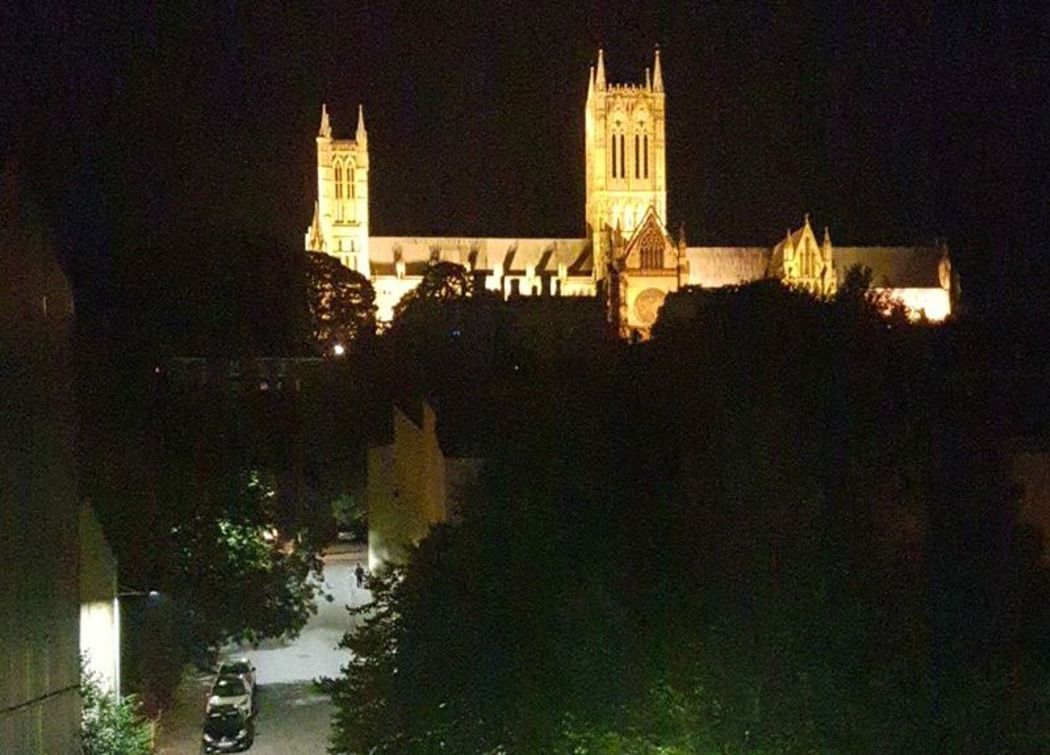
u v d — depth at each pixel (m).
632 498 26.88
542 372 42.66
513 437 29.61
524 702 25.36
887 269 181.88
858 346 34.22
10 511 17.45
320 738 45.25
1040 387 33.16
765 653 20.72
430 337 111.81
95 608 33.44
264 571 49.12
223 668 48.75
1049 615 22.25
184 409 50.06
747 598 21.25
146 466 43.16
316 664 56.81
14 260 18.28
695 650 22.23
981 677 20.52
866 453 24.30
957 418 26.55
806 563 21.38
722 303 43.03
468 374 74.75
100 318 51.81
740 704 20.69
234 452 51.31
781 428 23.36
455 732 26.59
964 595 21.56
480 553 27.88
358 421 84.81
